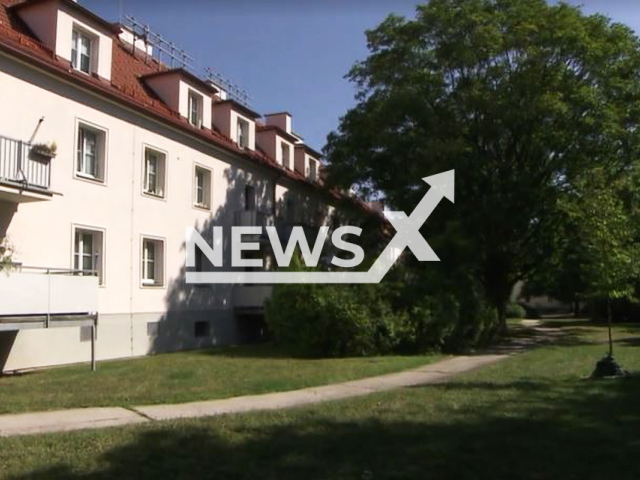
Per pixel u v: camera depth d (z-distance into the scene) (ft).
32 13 56.59
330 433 24.29
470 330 67.72
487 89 74.84
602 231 45.03
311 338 60.13
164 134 70.90
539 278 101.76
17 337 50.78
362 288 62.28
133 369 48.03
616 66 75.87
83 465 19.88
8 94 50.16
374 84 82.99
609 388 34.96
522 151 79.05
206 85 79.97
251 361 54.44
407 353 62.18
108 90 60.54
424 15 77.66
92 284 50.52
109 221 61.82
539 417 27.17
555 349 64.85
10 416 28.48
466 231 75.87
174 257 72.38
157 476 18.93
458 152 72.59
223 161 83.46
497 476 19.13
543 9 74.84
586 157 76.84
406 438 23.52
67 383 39.40
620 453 21.40
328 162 90.07
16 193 46.85
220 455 21.17
